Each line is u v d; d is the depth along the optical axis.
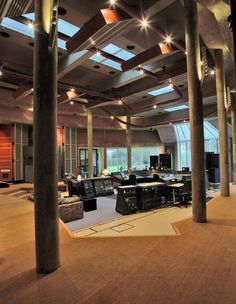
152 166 15.59
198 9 4.30
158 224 5.35
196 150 4.17
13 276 2.34
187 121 13.19
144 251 2.91
